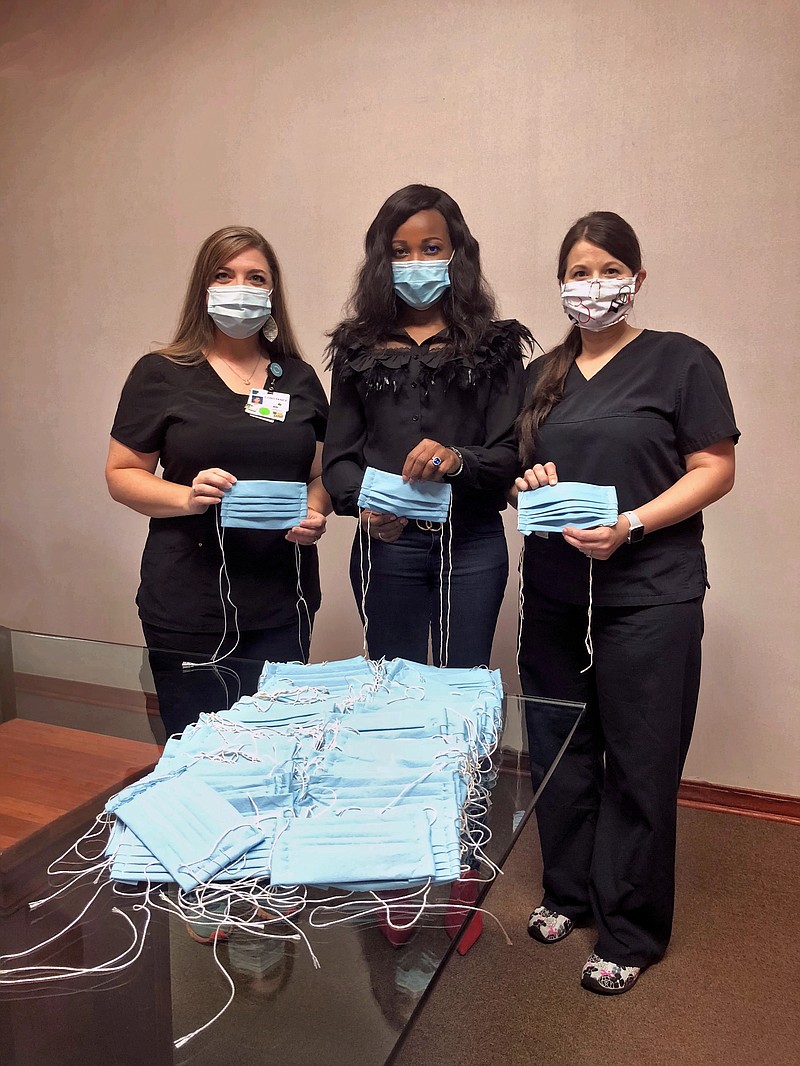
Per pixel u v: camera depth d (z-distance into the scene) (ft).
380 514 4.90
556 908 5.67
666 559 4.71
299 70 7.79
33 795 3.19
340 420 5.27
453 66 7.21
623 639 4.80
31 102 9.07
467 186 7.33
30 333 9.62
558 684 5.26
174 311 8.76
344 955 2.32
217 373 5.45
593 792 5.46
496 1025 4.80
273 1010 2.22
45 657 5.11
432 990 2.19
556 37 6.84
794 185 6.36
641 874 5.01
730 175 6.52
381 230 4.94
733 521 6.97
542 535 5.06
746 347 6.71
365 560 5.41
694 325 6.84
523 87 7.02
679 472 4.73
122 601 9.78
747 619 7.07
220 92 8.15
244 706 3.71
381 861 2.47
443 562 5.14
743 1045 4.64
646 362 4.72
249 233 5.34
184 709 4.09
